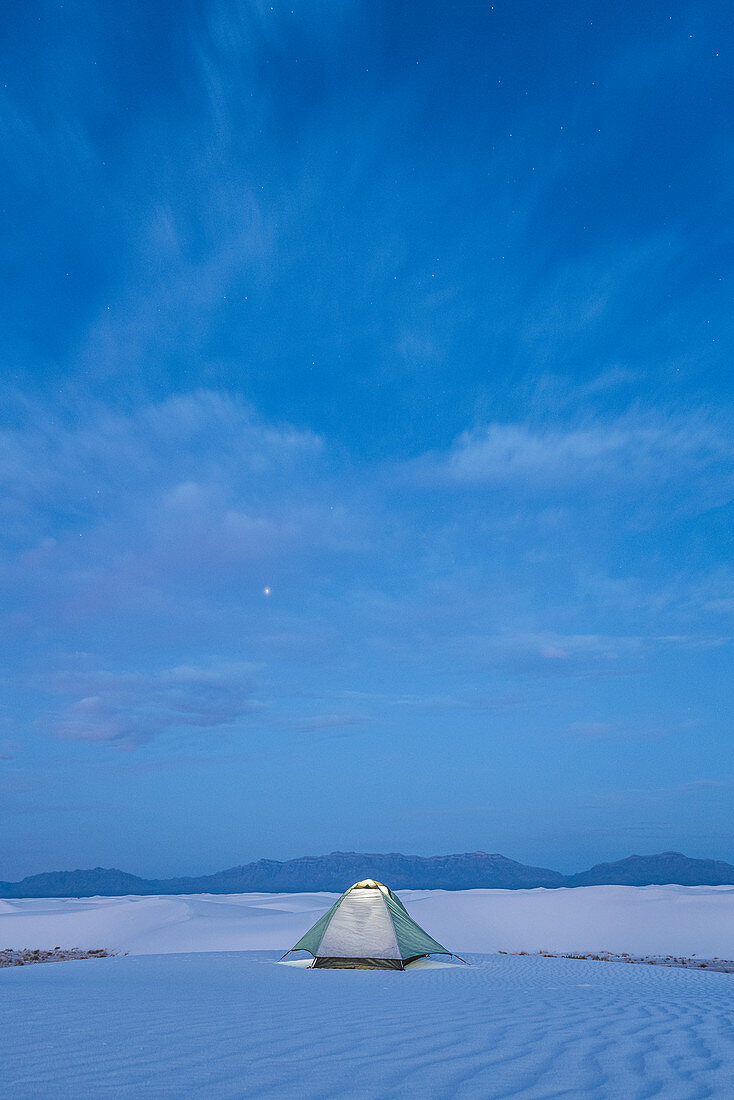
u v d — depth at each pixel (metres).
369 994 10.35
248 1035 6.46
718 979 15.03
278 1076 4.83
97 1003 8.48
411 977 13.94
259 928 32.41
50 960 27.86
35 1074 4.77
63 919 39.78
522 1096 4.41
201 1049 5.73
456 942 34.81
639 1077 5.01
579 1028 7.29
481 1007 8.95
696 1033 7.05
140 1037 6.21
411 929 17.19
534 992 11.17
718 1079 4.97
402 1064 5.34
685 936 35.59
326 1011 8.26
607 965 18.00
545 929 37.28
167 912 39.75
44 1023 6.90
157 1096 4.23
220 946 29.72
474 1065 5.34
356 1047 6.00
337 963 15.90
